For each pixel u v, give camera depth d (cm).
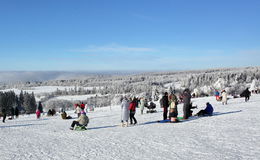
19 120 3194
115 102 7988
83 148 1086
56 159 912
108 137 1345
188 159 831
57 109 14538
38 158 936
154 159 855
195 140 1131
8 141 1369
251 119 1722
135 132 1465
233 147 963
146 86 17875
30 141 1340
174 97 1823
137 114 2777
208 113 2052
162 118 2181
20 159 929
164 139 1194
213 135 1226
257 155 838
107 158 895
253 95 4781
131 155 922
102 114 3312
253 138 1111
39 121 2822
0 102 11594
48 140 1350
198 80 15762
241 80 14500
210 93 6706
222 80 7144
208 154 880
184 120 1889
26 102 12138
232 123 1577
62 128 1898
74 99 18738
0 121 3152
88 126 1931
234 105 2867
